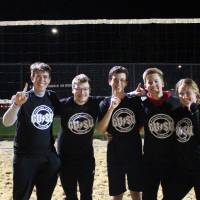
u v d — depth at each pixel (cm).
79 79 504
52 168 496
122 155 517
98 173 811
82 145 508
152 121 500
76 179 512
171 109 498
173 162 497
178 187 491
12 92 1459
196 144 482
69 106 506
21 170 484
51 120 498
